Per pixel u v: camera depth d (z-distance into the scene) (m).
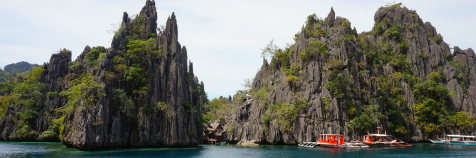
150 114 95.44
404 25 156.12
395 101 129.12
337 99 114.94
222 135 145.00
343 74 119.31
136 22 119.69
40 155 71.12
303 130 112.00
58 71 139.25
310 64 122.56
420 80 140.25
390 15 161.88
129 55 101.25
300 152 87.94
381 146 109.56
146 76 101.12
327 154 81.88
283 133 117.19
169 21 118.06
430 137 129.50
